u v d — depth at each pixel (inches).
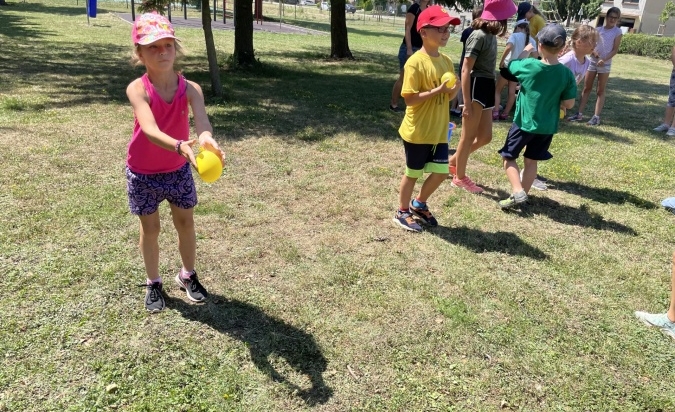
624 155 279.4
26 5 1176.2
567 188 226.1
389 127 305.4
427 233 173.3
